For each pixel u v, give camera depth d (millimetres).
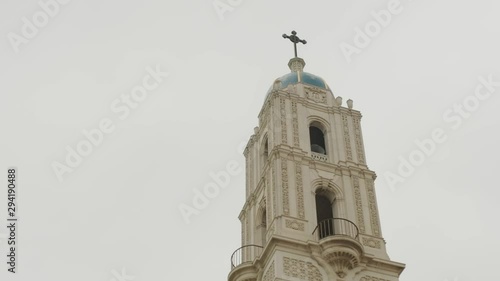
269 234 45219
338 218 45000
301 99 53094
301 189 46688
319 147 52344
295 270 42125
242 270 44938
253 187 52844
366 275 43438
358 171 49562
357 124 53250
